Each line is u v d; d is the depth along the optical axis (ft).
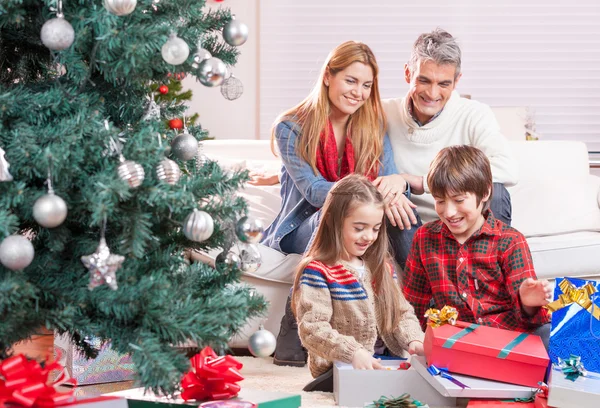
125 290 3.88
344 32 15.99
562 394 4.83
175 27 4.09
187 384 4.31
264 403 4.25
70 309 3.83
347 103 7.53
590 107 15.90
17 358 3.69
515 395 5.21
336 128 7.86
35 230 4.28
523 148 9.53
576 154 9.57
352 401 5.50
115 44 3.74
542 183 8.89
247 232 4.37
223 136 16.22
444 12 15.87
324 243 6.34
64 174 3.77
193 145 4.48
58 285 3.97
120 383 6.33
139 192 3.88
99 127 3.84
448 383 5.30
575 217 8.50
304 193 7.53
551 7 15.79
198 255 7.53
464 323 5.95
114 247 4.16
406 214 7.22
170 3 4.17
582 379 5.28
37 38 4.22
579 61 15.85
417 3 15.88
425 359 5.85
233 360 4.35
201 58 4.21
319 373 6.14
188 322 3.83
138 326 4.03
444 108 7.98
